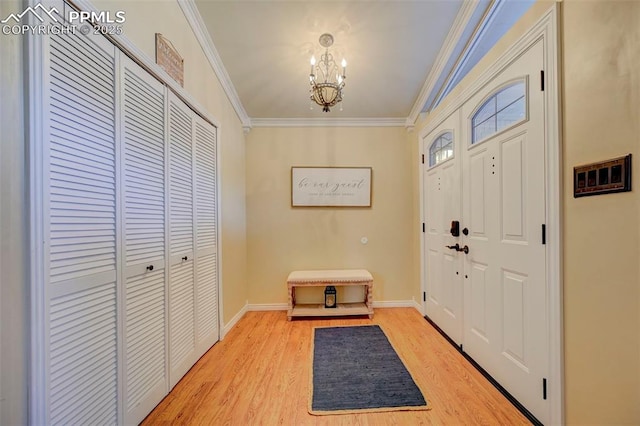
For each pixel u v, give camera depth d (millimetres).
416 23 2125
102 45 1197
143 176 1468
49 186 947
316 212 3283
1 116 842
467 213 2078
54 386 964
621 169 979
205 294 2197
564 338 1236
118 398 1265
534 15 1394
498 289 1711
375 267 3297
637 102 931
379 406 1547
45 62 934
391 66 2535
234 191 2871
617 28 993
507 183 1625
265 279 3262
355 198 3285
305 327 2717
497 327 1719
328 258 3283
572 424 1196
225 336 2520
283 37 2215
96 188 1163
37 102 910
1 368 845
